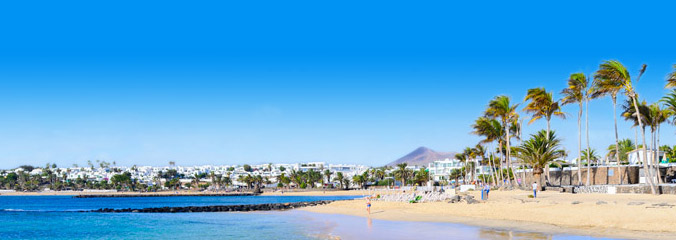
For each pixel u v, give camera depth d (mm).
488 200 56906
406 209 56219
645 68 61938
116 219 65125
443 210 50062
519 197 59750
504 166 158500
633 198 51344
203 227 48094
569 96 78750
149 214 77250
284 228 43031
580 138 76250
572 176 87188
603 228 32031
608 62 62438
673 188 56969
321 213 61375
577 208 41344
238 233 40531
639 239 27312
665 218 33000
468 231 34094
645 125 75375
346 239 32875
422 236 32719
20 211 94625
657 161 73062
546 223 36094
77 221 62062
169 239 38094
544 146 74188
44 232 47594
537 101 81125
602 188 63562
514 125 99875
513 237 30062
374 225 41438
